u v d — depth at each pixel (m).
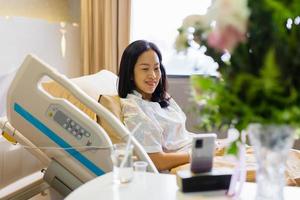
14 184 1.93
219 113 0.79
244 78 0.72
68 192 1.50
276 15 0.71
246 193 1.04
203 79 0.78
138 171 1.20
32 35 2.32
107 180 1.11
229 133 0.91
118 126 1.45
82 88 2.04
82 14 2.89
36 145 1.50
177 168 1.65
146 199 0.98
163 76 2.02
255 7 0.73
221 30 0.75
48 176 1.52
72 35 2.81
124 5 2.85
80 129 1.43
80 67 2.96
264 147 0.81
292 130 0.77
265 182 0.85
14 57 2.15
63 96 1.86
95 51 2.91
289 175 1.48
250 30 0.76
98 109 1.47
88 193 1.01
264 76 0.70
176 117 2.02
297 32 0.73
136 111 1.75
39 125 1.47
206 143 1.05
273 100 0.72
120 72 1.89
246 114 0.73
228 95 0.75
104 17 2.87
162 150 1.79
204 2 2.89
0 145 1.82
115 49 2.90
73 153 1.46
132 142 1.34
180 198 0.98
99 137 1.42
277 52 0.72
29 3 2.48
